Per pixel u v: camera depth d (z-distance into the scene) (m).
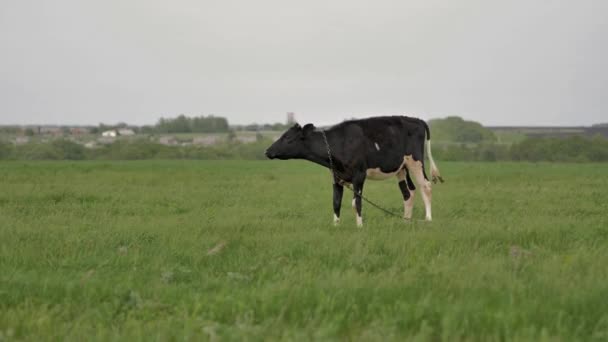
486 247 10.77
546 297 7.39
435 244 10.91
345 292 7.51
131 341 6.14
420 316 6.69
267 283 8.09
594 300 7.15
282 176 34.59
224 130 154.12
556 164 54.69
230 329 6.34
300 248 10.73
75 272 9.05
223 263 9.84
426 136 15.84
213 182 29.20
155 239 11.89
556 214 16.59
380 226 13.74
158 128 154.75
